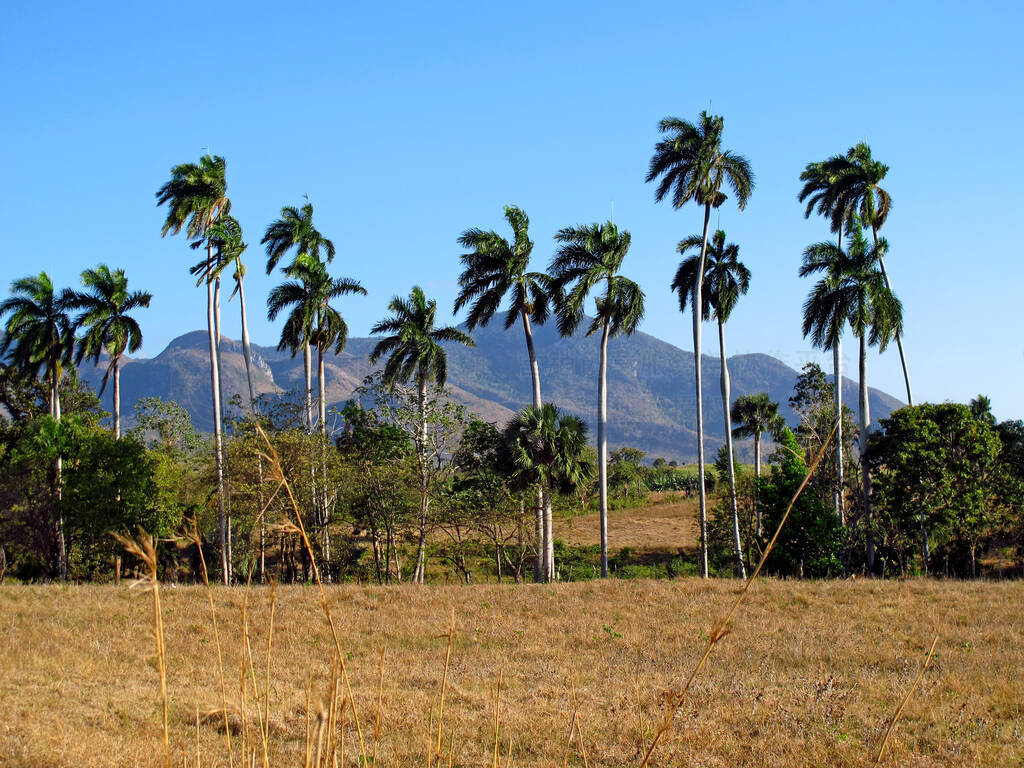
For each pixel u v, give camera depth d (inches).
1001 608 958.4
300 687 595.2
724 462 2396.7
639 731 486.6
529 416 1558.8
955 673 655.8
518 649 793.6
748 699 571.2
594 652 779.4
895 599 1034.7
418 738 452.8
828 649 761.0
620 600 1069.1
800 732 488.1
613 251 1640.0
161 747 431.5
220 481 1472.7
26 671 636.1
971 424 1513.3
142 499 1524.4
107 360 2308.1
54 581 1509.6
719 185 1589.6
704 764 439.8
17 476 1616.6
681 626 897.5
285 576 1643.7
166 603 975.0
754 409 2721.5
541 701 577.6
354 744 433.4
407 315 1827.0
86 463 1604.3
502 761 434.6
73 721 494.3
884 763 438.0
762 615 962.7
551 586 1179.9
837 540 1513.3
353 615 938.7
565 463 1557.6
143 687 590.9
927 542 1546.5
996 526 1609.3
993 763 448.1
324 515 1536.7
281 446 1444.4
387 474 1567.4
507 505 1510.8
